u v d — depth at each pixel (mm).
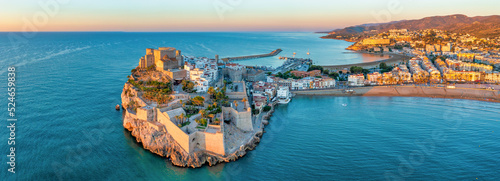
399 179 134750
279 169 144625
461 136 179750
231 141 164375
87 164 146125
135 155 156250
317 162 150000
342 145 168000
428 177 136875
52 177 134750
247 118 182750
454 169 143250
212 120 169750
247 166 147250
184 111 176125
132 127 180625
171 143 156125
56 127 186000
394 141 172750
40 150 156875
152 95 192875
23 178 133250
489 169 143125
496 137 178125
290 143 171625
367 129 191625
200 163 148125
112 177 137000
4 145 160125
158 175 140000
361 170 142750
